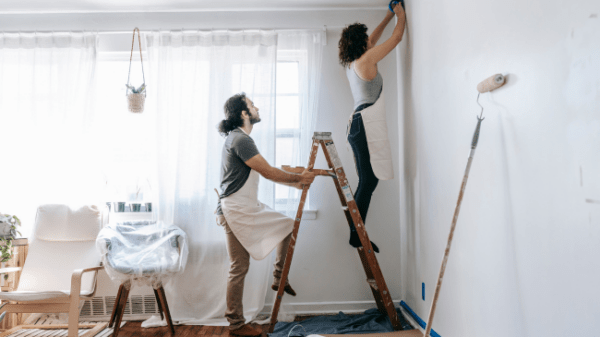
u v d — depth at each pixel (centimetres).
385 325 264
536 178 128
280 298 254
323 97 316
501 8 149
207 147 300
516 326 142
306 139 305
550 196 121
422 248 254
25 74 310
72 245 273
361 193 276
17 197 302
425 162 246
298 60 317
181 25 318
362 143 272
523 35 134
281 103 313
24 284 258
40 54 309
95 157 302
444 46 210
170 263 253
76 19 317
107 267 243
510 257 145
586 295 106
